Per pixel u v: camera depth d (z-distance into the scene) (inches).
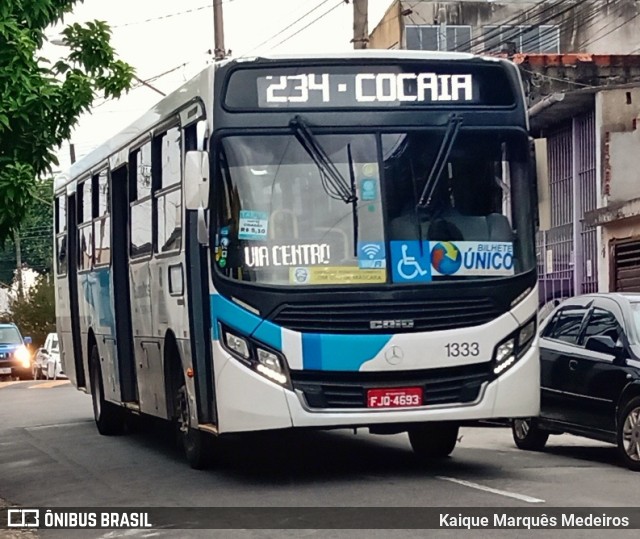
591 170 917.8
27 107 411.5
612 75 1021.2
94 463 521.3
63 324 745.0
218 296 398.3
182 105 445.1
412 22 1565.0
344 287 395.5
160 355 493.4
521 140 419.5
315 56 408.8
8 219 415.2
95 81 453.7
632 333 468.4
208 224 401.4
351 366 392.5
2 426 732.7
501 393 403.2
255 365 393.4
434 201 405.7
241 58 406.6
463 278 403.5
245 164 401.1
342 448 532.7
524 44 1523.1
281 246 397.1
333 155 403.5
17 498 428.5
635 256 814.5
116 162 572.1
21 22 423.2
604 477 426.0
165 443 598.5
